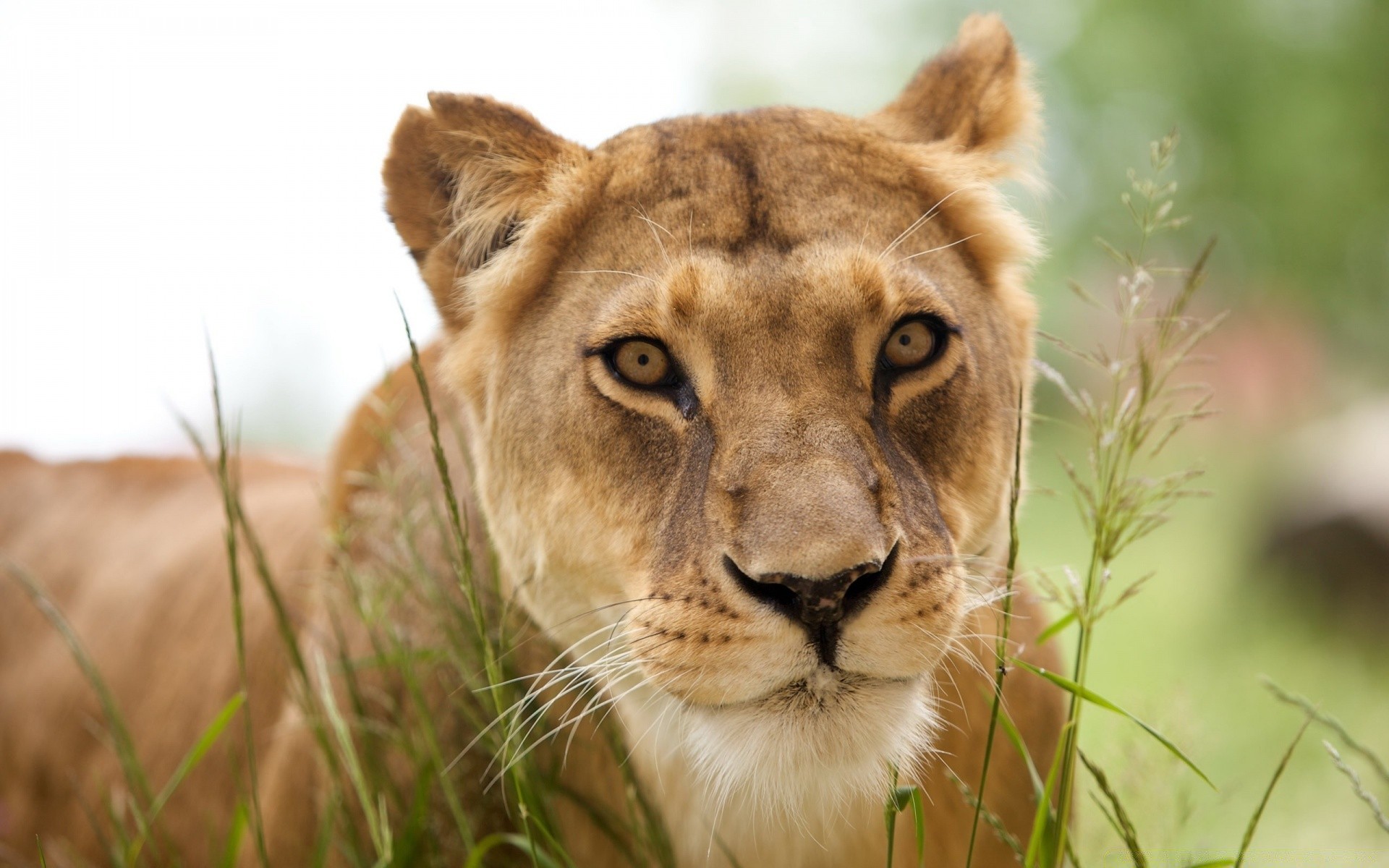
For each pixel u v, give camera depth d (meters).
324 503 8.79
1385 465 20.97
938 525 6.36
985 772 6.19
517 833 7.38
